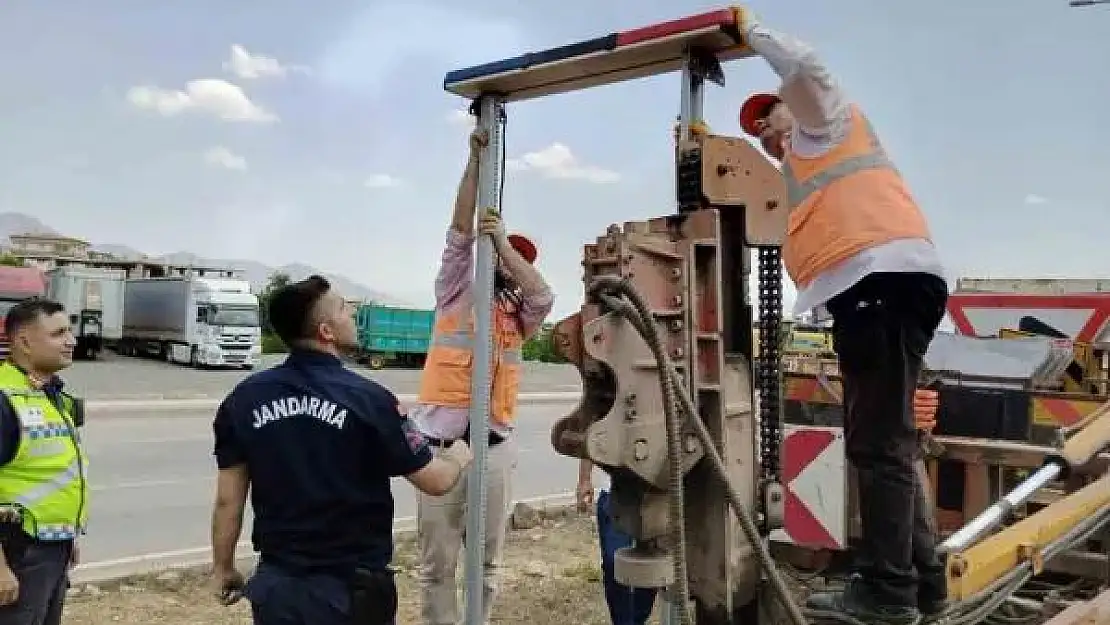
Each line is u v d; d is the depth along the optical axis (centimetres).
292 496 327
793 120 338
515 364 496
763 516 301
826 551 461
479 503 398
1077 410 495
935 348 564
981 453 484
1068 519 382
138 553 800
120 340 4109
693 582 292
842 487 459
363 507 332
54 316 413
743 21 306
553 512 959
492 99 396
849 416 323
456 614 489
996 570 339
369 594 327
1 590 390
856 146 326
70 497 416
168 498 1077
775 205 304
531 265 473
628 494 289
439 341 486
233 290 3781
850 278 313
